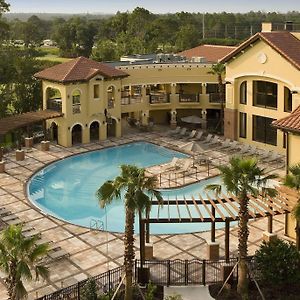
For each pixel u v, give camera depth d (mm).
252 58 44031
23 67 53906
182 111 55469
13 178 37594
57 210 32500
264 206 23938
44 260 24234
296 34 44812
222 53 58281
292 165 25344
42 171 39844
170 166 39688
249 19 138375
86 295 19891
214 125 53281
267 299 20547
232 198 25312
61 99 45875
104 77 47031
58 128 46500
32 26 129000
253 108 45188
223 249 25703
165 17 128625
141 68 50594
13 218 29562
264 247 21609
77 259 24781
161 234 27797
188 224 29781
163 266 23344
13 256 16531
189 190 35344
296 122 25875
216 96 52062
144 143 47781
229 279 21594
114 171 40125
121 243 26688
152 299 19969
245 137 46656
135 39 92250
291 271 20531
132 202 18875
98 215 31797
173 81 51781
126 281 19750
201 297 20906
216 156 42562
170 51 95750
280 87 42438
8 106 55750
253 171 20094
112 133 49875
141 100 51531
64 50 125688
